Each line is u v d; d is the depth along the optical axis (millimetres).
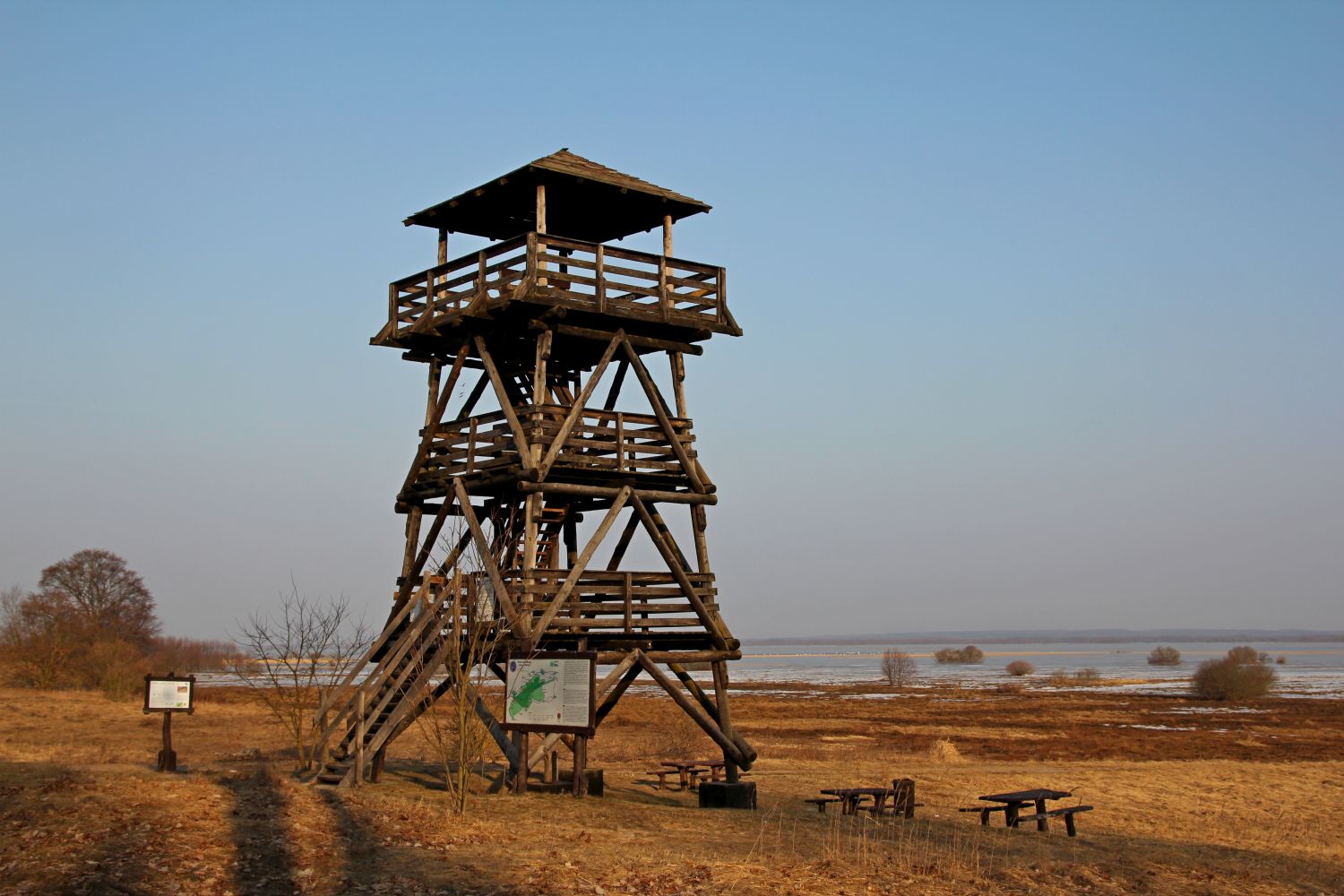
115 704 55312
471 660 19234
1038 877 15570
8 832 15422
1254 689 84000
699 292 24750
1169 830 24062
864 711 71562
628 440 23875
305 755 26203
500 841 16156
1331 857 20578
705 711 24312
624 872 14492
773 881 14359
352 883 13727
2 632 77250
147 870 13727
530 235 22297
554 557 25219
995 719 64000
